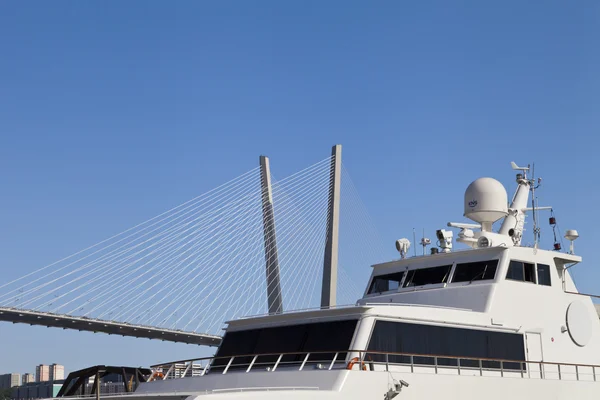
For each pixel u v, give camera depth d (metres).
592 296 30.14
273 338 24.95
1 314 57.94
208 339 62.38
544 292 28.23
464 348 25.03
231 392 20.70
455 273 28.17
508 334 26.47
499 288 26.92
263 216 62.84
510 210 32.81
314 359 23.39
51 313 59.19
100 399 22.62
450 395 23.78
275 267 60.47
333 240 63.03
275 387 22.73
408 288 29.02
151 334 61.66
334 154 66.69
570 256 29.83
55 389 59.09
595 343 29.50
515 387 25.48
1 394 65.31
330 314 24.03
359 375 21.97
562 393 26.81
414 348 23.80
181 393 21.27
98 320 59.97
